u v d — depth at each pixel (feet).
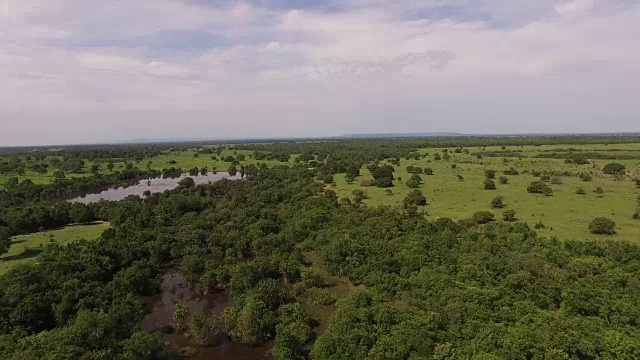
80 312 167.43
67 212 352.08
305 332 168.86
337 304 190.70
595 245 220.64
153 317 196.44
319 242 263.90
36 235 307.37
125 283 206.08
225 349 169.89
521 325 151.12
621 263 203.82
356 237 256.93
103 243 246.47
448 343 143.54
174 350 168.76
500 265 198.49
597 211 300.81
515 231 250.78
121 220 328.90
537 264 196.13
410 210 304.09
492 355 133.90
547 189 359.87
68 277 196.65
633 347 136.05
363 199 366.22
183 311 187.11
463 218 292.40
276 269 232.32
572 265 196.13
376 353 143.33
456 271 201.46
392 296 188.24
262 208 352.69
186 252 257.14
